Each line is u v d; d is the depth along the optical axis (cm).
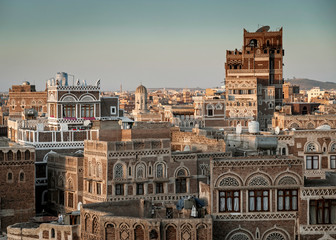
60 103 11944
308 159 9769
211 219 6588
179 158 8956
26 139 11050
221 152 9288
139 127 9181
